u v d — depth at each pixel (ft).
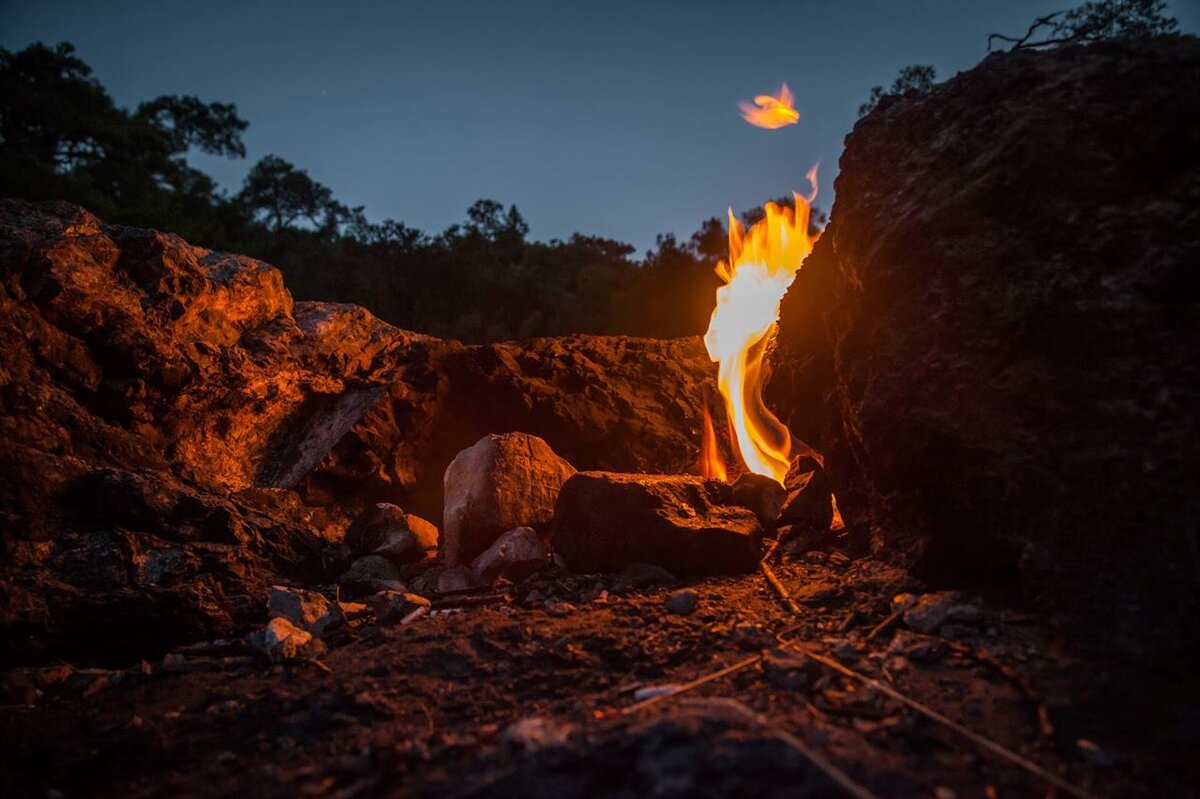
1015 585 10.63
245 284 17.76
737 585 12.93
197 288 16.63
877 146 14.02
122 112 72.59
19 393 13.33
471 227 80.74
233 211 75.77
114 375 15.07
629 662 10.23
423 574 15.46
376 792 7.51
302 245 65.98
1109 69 11.41
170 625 12.59
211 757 8.80
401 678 10.27
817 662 9.49
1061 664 8.72
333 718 9.31
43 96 63.05
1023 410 10.52
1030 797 6.84
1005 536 10.27
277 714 9.62
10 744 9.37
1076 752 7.51
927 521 11.50
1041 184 11.21
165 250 16.25
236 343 17.61
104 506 13.34
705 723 7.58
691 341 23.58
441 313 43.91
